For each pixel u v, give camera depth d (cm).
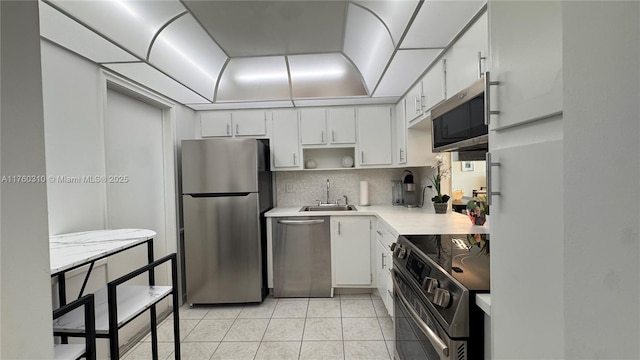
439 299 95
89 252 116
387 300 218
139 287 161
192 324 231
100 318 128
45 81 149
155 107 257
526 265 66
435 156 259
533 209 63
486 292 88
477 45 136
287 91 272
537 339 62
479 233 168
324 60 246
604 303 40
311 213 277
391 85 238
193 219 262
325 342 200
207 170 260
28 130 50
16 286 47
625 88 37
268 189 304
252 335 212
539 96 60
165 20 168
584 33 42
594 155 41
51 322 54
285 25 190
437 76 185
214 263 262
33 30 51
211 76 248
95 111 180
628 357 37
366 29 184
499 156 77
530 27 63
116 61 178
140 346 203
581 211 43
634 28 36
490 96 81
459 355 88
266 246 284
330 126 302
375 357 182
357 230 276
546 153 59
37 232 51
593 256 42
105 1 136
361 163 301
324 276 279
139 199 234
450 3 124
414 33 151
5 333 45
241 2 162
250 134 305
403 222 206
